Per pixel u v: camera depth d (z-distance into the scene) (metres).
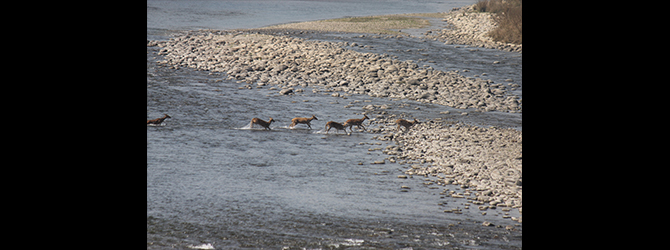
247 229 18.78
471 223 20.09
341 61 54.28
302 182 24.28
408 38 75.19
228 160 27.00
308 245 17.58
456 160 27.72
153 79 46.25
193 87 44.34
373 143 31.23
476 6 105.88
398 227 19.47
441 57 61.34
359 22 91.06
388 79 49.28
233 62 54.47
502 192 23.20
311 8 125.19
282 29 78.19
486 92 45.91
